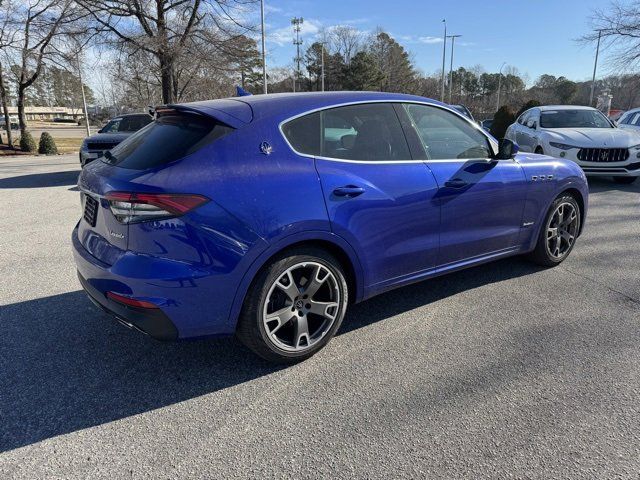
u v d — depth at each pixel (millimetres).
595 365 2963
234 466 2186
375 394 2713
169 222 2482
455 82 96375
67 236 6176
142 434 2418
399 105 3479
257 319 2775
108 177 2721
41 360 3131
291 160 2863
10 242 5898
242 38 18750
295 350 2977
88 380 2904
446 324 3561
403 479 2090
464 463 2176
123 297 2559
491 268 4738
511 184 3984
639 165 8773
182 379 2910
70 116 107750
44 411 2605
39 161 19297
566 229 4707
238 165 2682
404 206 3281
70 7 17766
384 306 3904
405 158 3391
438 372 2920
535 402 2607
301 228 2791
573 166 4637
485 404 2598
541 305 3854
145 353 3221
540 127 9891
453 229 3652
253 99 3078
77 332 3510
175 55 17812
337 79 77062
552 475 2096
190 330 2639
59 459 2244
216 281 2590
